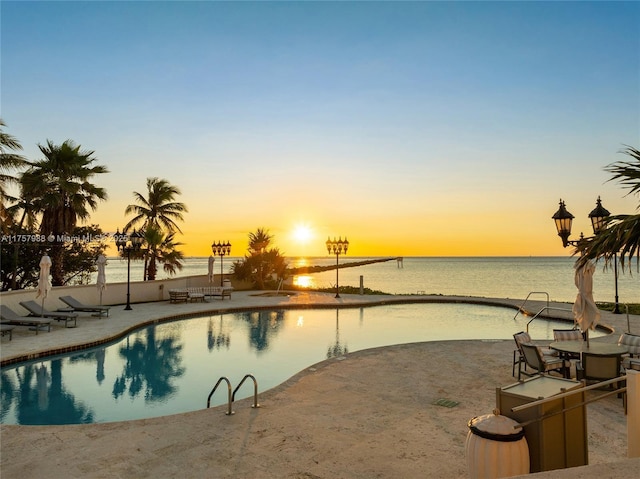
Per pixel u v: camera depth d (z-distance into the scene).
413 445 5.37
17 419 7.35
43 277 14.61
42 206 19.83
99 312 17.14
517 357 10.20
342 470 4.72
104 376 9.94
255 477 4.56
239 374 10.21
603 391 7.44
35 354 10.84
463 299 22.59
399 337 14.70
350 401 7.07
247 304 20.86
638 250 4.31
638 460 2.79
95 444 5.43
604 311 17.95
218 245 25.80
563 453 3.59
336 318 18.47
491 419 3.51
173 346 12.99
